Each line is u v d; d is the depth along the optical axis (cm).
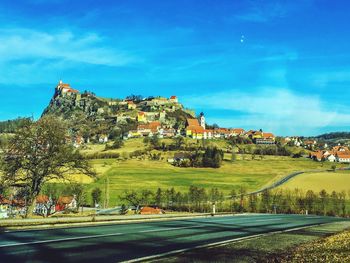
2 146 3897
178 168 19662
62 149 3984
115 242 1928
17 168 3866
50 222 2762
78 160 4128
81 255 1513
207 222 3572
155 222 3356
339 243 2088
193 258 1590
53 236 2012
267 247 2023
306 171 19812
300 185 15000
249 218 4625
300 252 1855
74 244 1775
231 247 1958
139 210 9275
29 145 3888
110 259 1470
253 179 17000
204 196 11650
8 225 2381
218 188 14575
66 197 7300
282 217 5194
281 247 2050
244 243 2128
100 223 2972
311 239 2453
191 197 11550
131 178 16188
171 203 11369
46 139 3931
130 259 1492
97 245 1789
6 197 4194
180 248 1844
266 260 1642
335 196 12112
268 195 11881
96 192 10875
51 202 5222
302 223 3962
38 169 3891
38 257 1416
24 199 4162
